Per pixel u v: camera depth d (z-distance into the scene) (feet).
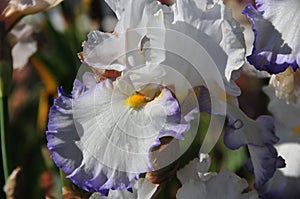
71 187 2.47
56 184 2.81
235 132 2.38
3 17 2.63
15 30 3.09
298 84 2.56
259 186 2.40
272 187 2.61
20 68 3.14
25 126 3.32
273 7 2.37
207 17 2.34
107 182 2.28
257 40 2.35
